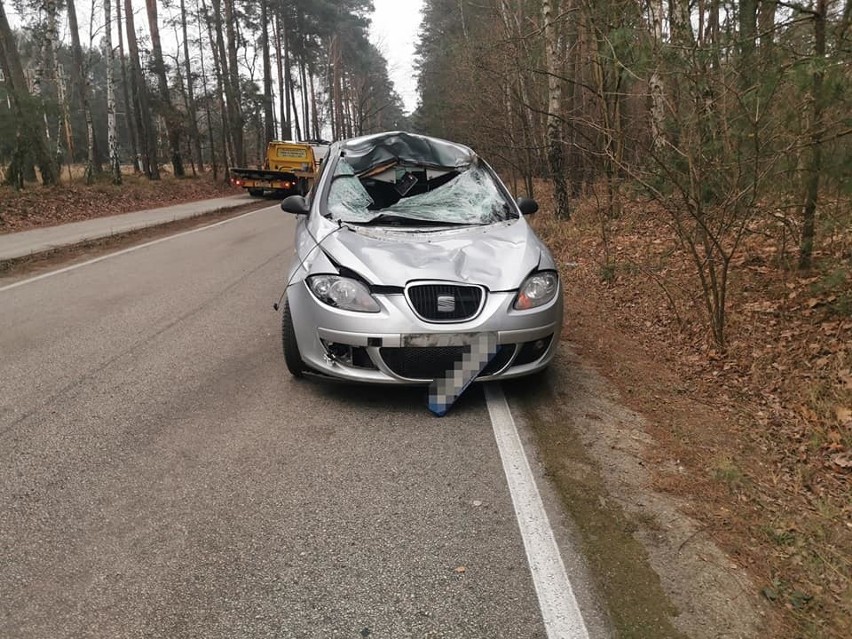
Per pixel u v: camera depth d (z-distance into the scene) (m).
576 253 10.11
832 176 4.85
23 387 4.66
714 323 5.37
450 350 4.07
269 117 40.44
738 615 2.49
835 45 4.34
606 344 5.80
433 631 2.37
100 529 2.95
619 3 5.93
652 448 3.85
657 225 10.52
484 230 4.85
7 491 3.25
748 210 4.97
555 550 2.85
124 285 8.19
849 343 4.82
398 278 4.08
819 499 3.40
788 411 4.35
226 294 7.67
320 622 2.41
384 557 2.79
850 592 2.65
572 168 14.68
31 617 2.40
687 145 4.86
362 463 3.60
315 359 4.27
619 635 2.37
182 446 3.76
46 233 12.97
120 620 2.40
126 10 27.92
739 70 4.55
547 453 3.75
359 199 5.29
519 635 2.36
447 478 3.45
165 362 5.21
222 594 2.54
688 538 2.97
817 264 6.06
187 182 28.48
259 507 3.15
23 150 18.17
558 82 11.73
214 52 32.47
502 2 13.55
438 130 21.73
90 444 3.77
